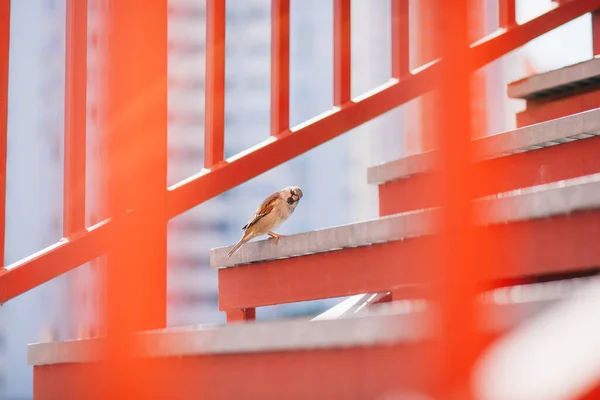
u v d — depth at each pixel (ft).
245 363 10.45
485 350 5.69
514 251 11.39
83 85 16.10
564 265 10.88
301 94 185.88
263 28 186.50
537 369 4.33
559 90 18.44
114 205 16.01
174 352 11.30
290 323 9.79
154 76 15.66
